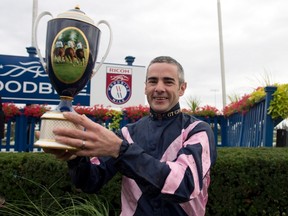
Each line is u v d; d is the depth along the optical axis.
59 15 1.31
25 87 6.09
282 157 2.84
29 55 6.20
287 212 2.82
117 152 1.11
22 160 2.91
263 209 2.82
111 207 2.83
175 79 1.64
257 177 2.79
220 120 6.91
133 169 1.13
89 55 1.31
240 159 2.81
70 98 1.34
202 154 1.34
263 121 4.02
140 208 1.54
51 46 1.29
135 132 1.70
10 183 2.89
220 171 2.78
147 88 1.68
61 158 1.24
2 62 6.02
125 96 7.01
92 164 1.57
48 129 1.16
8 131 5.64
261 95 4.10
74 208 2.56
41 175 2.87
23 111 5.73
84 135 1.06
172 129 1.58
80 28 1.29
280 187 2.80
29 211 2.83
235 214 2.80
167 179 1.16
